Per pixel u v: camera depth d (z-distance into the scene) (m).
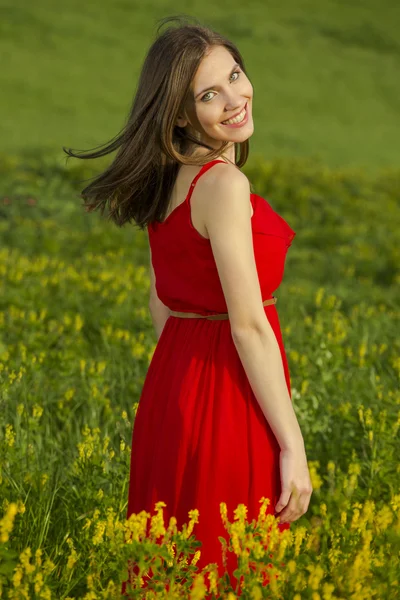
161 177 3.56
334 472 5.23
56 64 49.97
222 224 3.25
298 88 52.56
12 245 15.84
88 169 21.61
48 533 4.36
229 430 3.42
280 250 3.46
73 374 6.97
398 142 44.28
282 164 24.06
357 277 15.11
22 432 5.31
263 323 3.27
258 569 3.23
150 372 3.70
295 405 6.14
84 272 11.23
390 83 56.09
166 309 4.03
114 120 41.53
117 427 5.70
